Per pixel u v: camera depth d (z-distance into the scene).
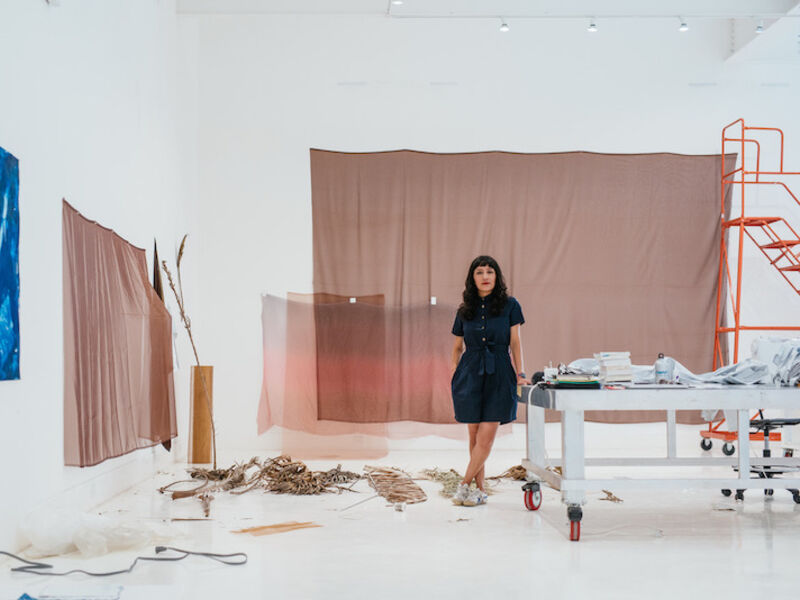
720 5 7.39
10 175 3.71
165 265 6.96
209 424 7.24
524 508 4.96
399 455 7.79
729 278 8.36
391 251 8.26
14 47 3.91
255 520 4.55
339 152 8.35
